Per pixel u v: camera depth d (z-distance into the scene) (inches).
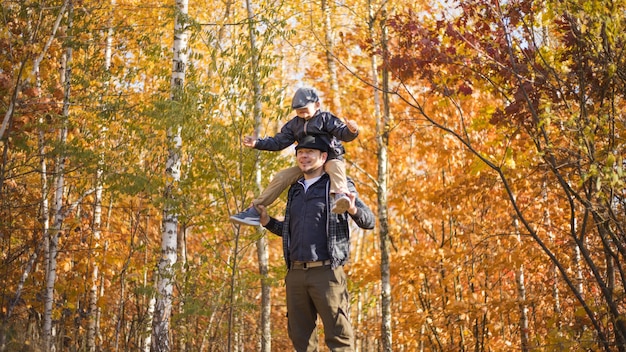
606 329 391.5
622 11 338.6
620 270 362.6
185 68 484.4
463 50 381.1
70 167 496.4
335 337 163.6
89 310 641.0
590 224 432.8
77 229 565.6
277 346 1173.7
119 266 652.7
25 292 533.3
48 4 448.8
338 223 167.2
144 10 598.5
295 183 181.9
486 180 518.6
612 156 316.8
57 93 469.7
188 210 491.2
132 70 499.8
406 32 394.3
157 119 457.4
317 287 164.6
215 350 833.5
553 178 462.6
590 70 362.6
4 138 422.3
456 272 601.0
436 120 644.7
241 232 627.2
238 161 468.1
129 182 467.2
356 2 636.7
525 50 373.7
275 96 464.4
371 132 727.1
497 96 405.7
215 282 540.7
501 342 576.1
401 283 638.5
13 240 572.7
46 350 289.7
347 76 727.1
